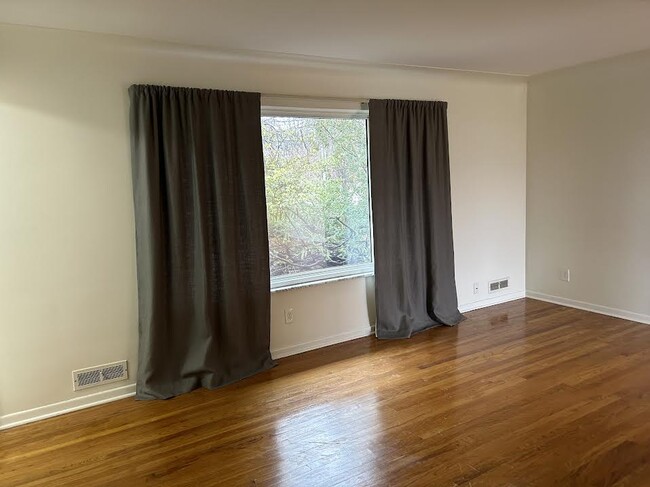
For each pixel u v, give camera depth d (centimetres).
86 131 305
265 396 327
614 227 457
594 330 429
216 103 337
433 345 410
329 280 412
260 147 360
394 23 293
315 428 283
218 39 312
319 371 365
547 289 525
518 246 535
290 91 379
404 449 258
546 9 278
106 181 313
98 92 307
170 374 335
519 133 519
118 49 311
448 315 461
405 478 233
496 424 278
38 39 286
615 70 436
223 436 278
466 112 476
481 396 314
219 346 352
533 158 520
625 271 453
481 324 459
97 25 279
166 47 322
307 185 404
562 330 433
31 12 255
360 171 434
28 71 285
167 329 333
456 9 272
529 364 362
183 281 334
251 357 366
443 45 350
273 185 386
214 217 344
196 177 331
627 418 279
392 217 425
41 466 255
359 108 413
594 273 479
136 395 328
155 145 316
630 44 368
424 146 439
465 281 496
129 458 259
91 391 320
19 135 286
